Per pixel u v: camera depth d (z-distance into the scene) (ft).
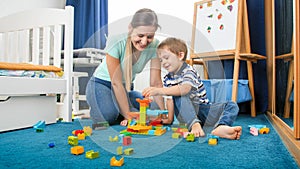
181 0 6.73
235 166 2.04
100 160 2.21
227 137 3.10
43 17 5.06
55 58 4.99
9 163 2.13
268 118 5.06
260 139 3.08
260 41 5.82
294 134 2.71
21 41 6.34
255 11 5.88
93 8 7.32
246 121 4.66
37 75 4.27
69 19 4.81
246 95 5.33
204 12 6.16
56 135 3.39
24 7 7.12
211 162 2.14
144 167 2.01
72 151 2.42
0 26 5.54
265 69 5.82
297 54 2.73
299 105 2.70
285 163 2.11
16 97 3.89
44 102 4.37
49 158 2.27
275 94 4.59
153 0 7.02
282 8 4.09
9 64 3.84
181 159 2.23
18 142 2.95
